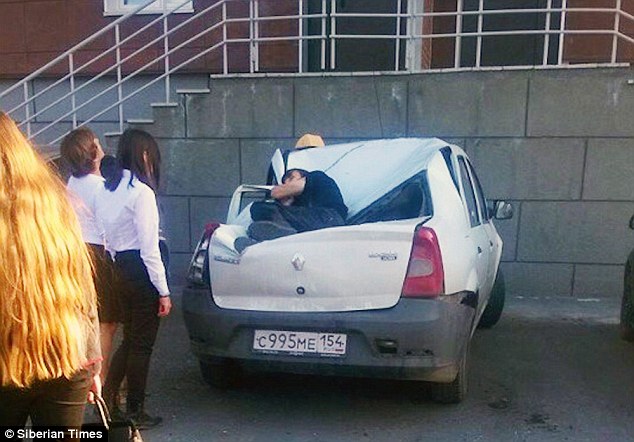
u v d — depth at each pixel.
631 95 5.61
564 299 5.97
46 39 8.28
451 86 5.83
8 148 1.58
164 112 6.22
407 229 3.19
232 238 3.52
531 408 3.64
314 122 6.04
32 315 1.51
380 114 5.95
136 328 3.29
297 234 3.29
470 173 4.70
